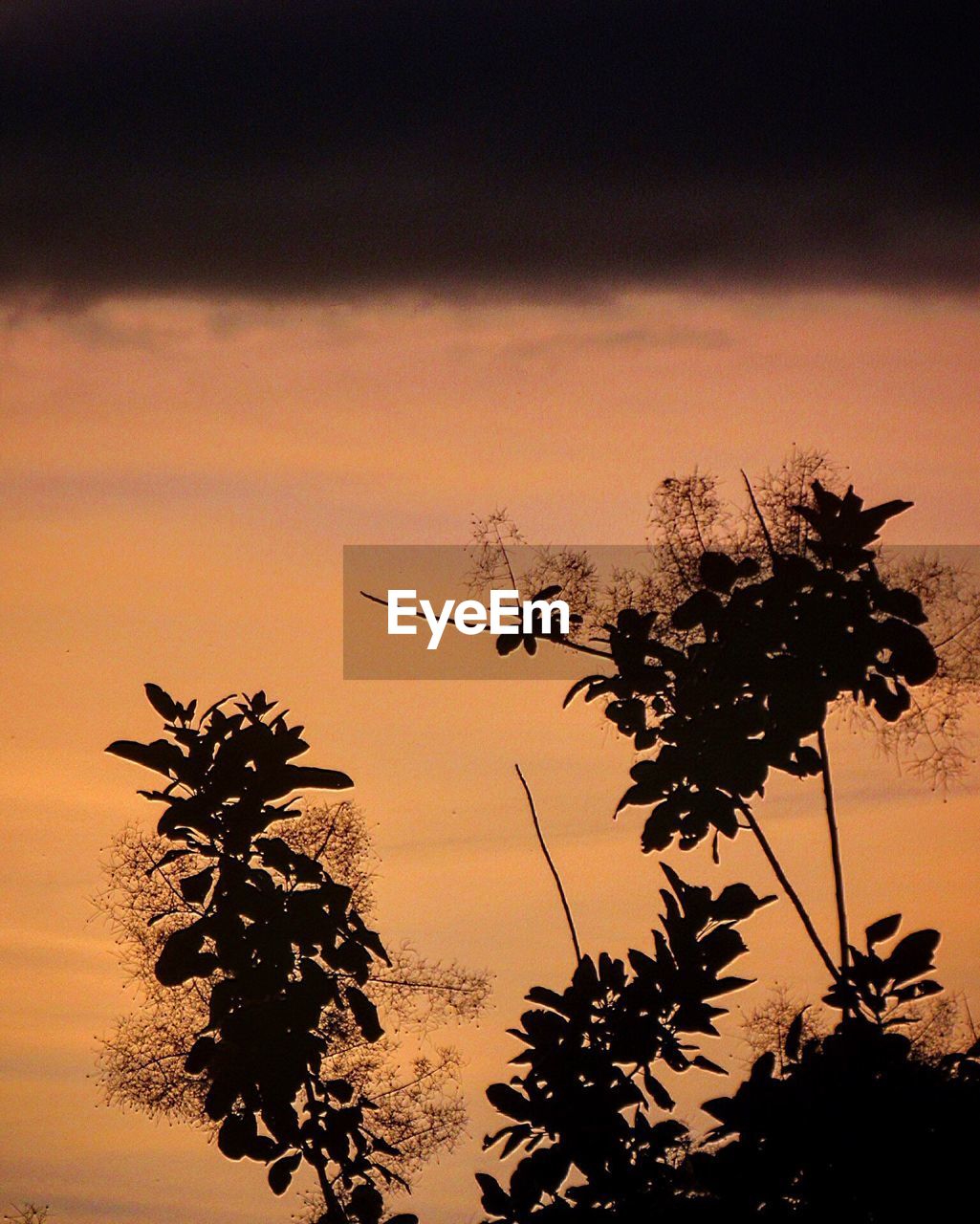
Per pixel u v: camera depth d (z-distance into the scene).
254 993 1.85
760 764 1.89
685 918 1.81
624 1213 1.63
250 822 1.92
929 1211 1.40
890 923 1.66
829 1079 1.48
